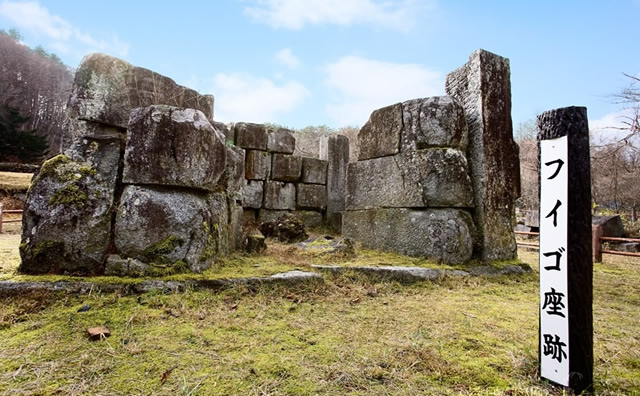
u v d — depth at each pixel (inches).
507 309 109.0
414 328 90.1
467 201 168.4
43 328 80.0
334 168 338.3
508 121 182.4
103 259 109.0
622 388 63.1
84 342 74.4
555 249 66.6
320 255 167.6
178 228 115.2
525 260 226.8
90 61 124.2
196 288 107.7
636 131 297.1
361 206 205.9
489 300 120.2
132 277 106.4
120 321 85.4
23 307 88.8
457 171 167.8
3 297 91.9
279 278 118.3
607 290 146.9
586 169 65.7
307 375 64.8
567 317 63.6
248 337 80.9
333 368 67.6
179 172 117.1
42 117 1203.9
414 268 144.3
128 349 71.9
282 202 318.3
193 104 154.1
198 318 89.8
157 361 67.9
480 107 174.9
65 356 68.4
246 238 177.5
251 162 306.7
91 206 110.1
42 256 105.0
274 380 62.7
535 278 158.9
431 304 113.0
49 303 92.5
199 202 123.1
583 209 64.7
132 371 64.0
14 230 297.7
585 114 67.0
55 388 57.9
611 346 81.6
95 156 118.1
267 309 100.0
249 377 63.3
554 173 68.2
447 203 166.7
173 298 99.3
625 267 215.2
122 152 123.0
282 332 84.8
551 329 65.5
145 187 115.7
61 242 106.2
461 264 160.2
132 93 131.8
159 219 113.3
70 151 118.0
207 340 78.0
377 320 95.7
